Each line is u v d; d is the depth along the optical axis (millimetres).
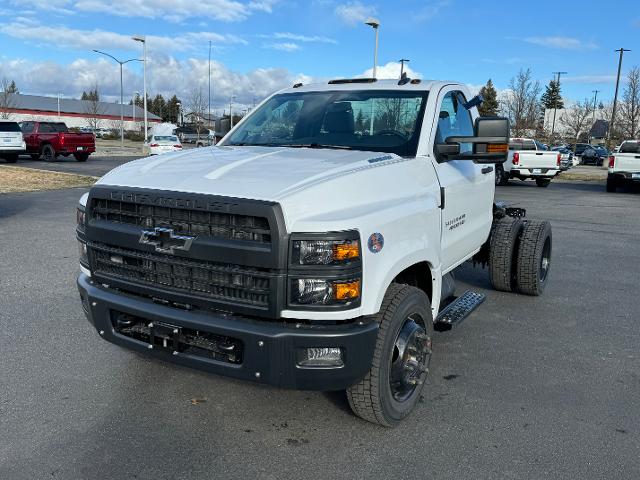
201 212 3166
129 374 4391
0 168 22125
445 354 4984
